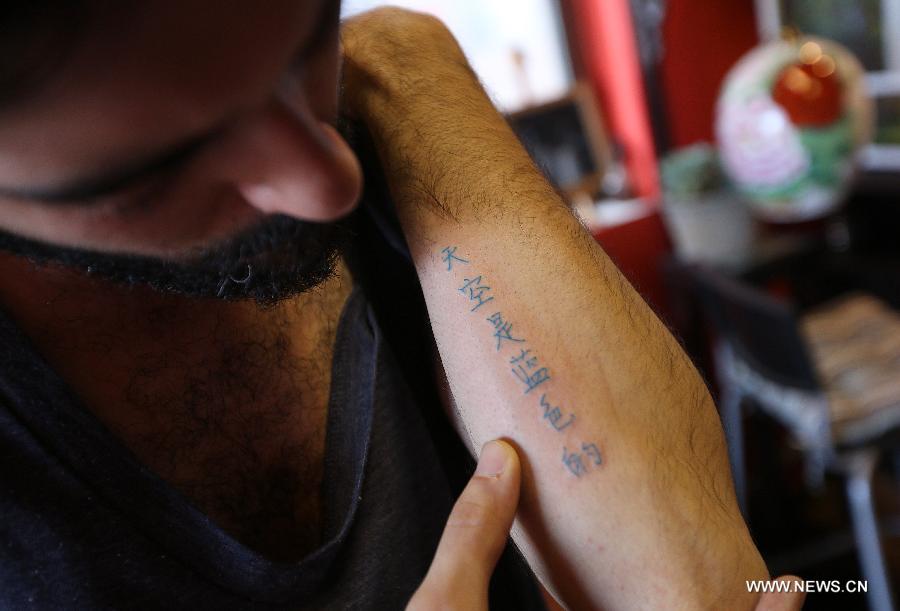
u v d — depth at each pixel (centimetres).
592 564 48
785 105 174
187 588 47
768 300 156
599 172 228
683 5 220
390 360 59
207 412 53
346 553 54
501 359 50
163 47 28
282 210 36
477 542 45
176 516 47
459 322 52
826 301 233
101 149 29
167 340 52
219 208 35
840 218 222
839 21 208
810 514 228
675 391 50
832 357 183
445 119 58
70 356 49
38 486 44
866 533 162
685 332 220
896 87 200
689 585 45
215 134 31
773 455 226
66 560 45
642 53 222
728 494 50
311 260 40
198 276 38
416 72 60
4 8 25
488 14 227
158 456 51
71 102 28
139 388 51
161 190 32
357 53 61
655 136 229
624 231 226
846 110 174
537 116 222
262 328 56
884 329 189
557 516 48
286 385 56
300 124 33
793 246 215
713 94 231
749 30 231
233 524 53
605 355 49
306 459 57
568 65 240
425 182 55
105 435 46
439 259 53
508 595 59
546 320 50
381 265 59
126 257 36
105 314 50
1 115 27
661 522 46
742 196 208
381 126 57
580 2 233
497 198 54
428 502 59
